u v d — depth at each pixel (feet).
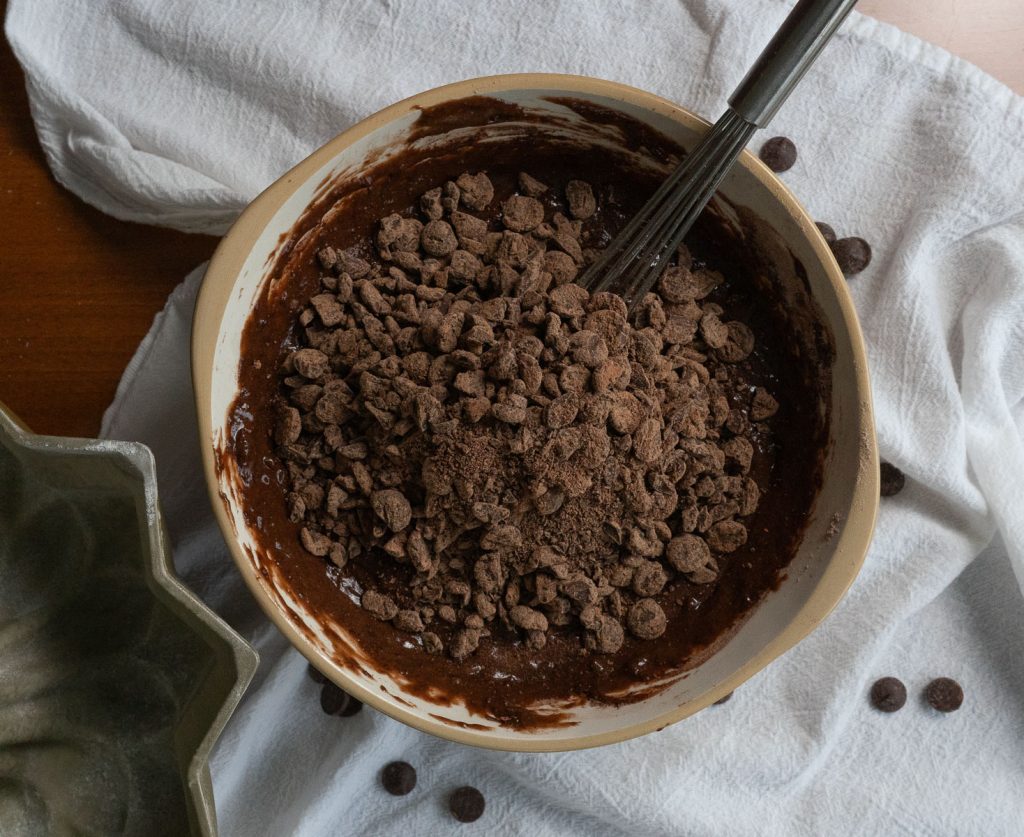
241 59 2.25
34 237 2.28
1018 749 2.30
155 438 2.26
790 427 2.10
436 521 2.03
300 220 2.02
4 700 1.97
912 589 2.25
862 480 1.98
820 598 1.98
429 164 2.09
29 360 2.27
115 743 1.98
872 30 2.23
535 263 2.06
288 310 2.07
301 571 2.05
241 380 2.04
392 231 2.09
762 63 1.90
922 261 2.23
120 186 2.25
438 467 2.00
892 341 2.23
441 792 2.31
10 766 1.97
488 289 2.08
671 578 2.09
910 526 2.26
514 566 2.05
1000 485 2.23
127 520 1.96
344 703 2.27
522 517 2.02
